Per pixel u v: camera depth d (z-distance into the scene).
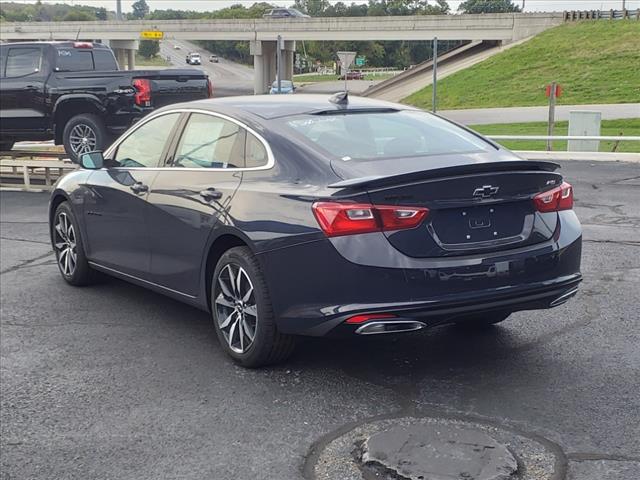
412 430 3.96
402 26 71.38
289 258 4.44
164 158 5.78
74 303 6.62
